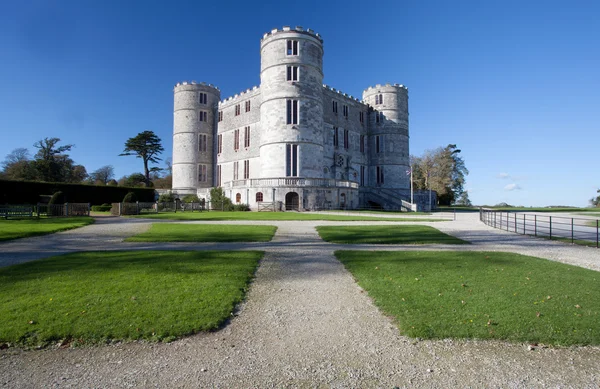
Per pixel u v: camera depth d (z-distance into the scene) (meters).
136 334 6.05
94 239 17.97
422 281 9.30
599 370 5.12
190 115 62.12
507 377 4.96
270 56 48.16
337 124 57.75
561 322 6.54
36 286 8.41
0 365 5.22
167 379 4.91
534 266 11.12
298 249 14.80
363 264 11.38
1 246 15.60
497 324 6.49
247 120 56.62
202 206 49.41
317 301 8.09
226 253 13.20
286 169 46.41
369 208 54.50
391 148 62.47
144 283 8.77
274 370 5.15
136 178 83.00
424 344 5.91
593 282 9.19
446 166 85.31
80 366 5.22
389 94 63.12
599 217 41.84
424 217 36.66
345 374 5.05
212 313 6.97
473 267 10.95
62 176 72.38
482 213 36.31
